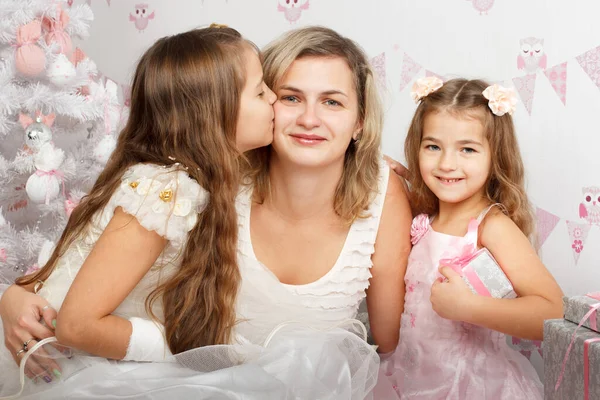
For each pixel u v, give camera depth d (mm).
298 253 1504
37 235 1873
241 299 1364
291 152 1393
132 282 1186
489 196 1540
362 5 2049
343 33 2070
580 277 1924
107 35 2273
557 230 1939
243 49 1338
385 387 1474
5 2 1799
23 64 1791
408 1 2014
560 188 1928
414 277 1519
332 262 1493
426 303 1495
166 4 2209
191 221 1229
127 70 2260
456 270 1427
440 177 1495
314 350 1274
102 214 1255
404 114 2039
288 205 1483
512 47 1941
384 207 1531
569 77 1899
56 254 1332
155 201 1187
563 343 1121
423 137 1524
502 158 1525
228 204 1277
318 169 1437
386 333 1622
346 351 1333
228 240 1276
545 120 1929
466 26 1975
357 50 1482
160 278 1288
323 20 2080
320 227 1505
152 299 1241
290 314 1382
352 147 1507
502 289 1424
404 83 2035
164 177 1214
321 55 1394
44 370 1210
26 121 1848
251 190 1525
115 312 1272
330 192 1487
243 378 1167
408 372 1505
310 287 1473
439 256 1489
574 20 1883
